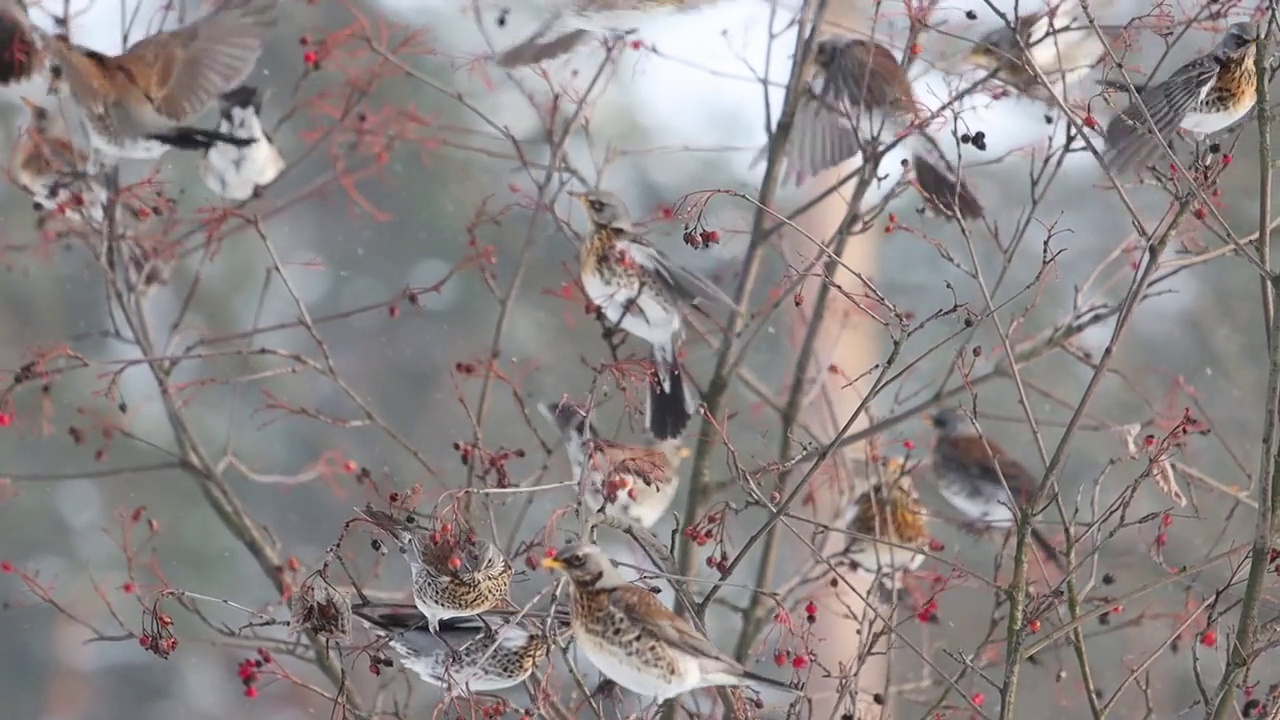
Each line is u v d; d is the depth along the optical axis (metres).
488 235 25.06
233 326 26.70
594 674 12.41
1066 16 11.20
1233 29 9.82
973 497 13.09
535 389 24.27
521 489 8.84
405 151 25.28
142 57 10.41
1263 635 9.56
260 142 13.77
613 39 11.79
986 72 11.57
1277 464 8.72
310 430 26.20
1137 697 16.50
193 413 25.53
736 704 8.99
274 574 12.25
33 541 24.86
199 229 12.32
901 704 15.54
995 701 14.63
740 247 15.19
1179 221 8.86
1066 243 23.52
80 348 24.81
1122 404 22.61
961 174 11.32
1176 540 16.69
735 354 12.05
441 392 25.56
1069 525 8.95
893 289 24.12
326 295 27.27
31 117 12.81
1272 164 8.77
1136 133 9.41
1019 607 8.76
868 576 13.94
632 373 9.45
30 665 24.69
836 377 15.63
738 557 8.84
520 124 24.34
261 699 23.05
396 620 9.27
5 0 10.94
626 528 8.95
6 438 24.44
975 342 21.83
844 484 12.90
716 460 16.86
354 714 9.83
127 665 24.81
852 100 11.45
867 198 14.68
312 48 12.55
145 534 25.14
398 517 9.37
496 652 9.06
